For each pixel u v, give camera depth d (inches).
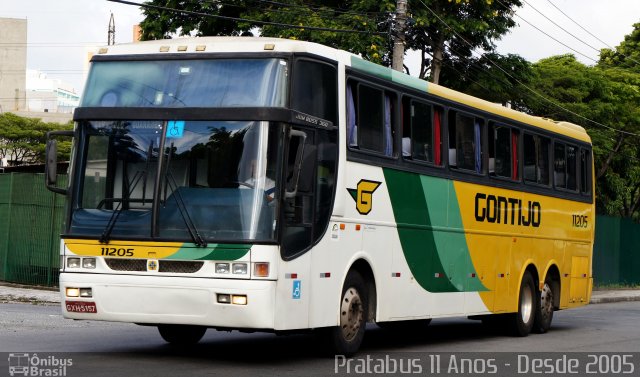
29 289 1172.5
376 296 622.2
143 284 525.7
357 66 607.2
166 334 636.1
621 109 1905.8
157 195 530.3
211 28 1439.5
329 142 571.2
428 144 692.1
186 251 521.3
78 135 552.7
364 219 606.5
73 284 538.0
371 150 617.9
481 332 877.2
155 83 550.6
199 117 534.9
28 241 1219.2
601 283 1747.0
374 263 618.5
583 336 849.5
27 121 3331.7
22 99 5152.6
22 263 1225.4
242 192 522.0
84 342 637.9
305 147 528.4
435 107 706.2
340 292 580.7
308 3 1451.8
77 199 545.0
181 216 525.0
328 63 574.9
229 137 529.3
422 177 680.4
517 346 741.3
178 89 545.3
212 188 525.3
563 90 1838.1
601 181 2020.2
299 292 538.9
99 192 541.6
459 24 1449.3
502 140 811.4
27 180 1227.2
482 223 767.1
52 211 1195.3
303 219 544.1
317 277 556.1
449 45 1561.3
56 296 1080.8
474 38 1550.2
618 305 1423.5
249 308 512.4
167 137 536.7
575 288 957.8
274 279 517.3
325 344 590.6
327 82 573.6
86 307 537.0
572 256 951.6
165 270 524.7
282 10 1354.6
